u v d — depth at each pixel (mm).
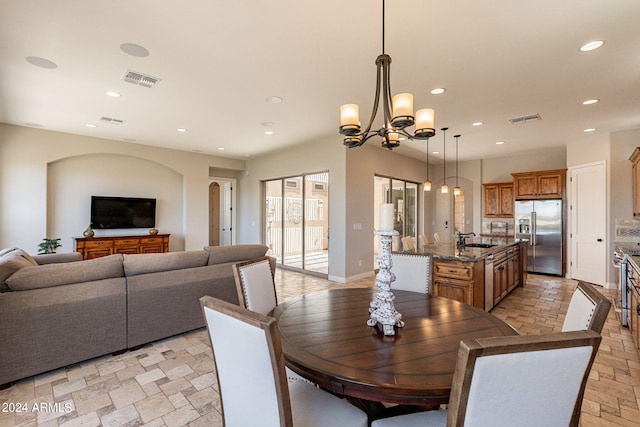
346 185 5500
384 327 1428
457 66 2857
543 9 2064
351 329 1496
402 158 7102
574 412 862
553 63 2795
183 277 3020
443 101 3699
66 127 4980
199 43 2521
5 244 4785
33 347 2223
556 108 3924
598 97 3576
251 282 2018
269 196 7441
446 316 1672
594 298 1207
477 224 7566
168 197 6844
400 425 1191
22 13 2133
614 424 1832
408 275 2508
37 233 5035
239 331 974
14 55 2711
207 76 3109
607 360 2623
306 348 1281
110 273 2650
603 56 2670
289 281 5652
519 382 752
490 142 5812
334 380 1062
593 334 785
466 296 3266
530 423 816
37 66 2910
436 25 2248
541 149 6410
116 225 5992
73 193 5656
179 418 1858
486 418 767
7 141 4812
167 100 3770
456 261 3334
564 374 784
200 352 2730
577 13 2105
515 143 5887
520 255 5203
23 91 3496
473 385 729
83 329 2449
